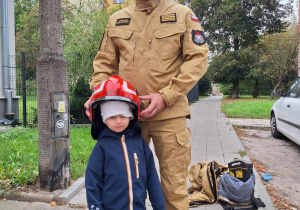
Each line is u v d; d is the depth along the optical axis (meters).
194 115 12.70
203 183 3.71
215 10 27.88
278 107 7.67
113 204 1.88
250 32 27.73
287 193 4.21
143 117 2.00
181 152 2.17
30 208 3.36
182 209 2.17
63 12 13.70
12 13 9.09
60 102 3.61
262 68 26.20
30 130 7.43
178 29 2.06
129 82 2.14
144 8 2.13
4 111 8.70
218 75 29.47
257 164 5.56
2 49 8.70
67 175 3.75
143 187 1.95
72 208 3.39
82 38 9.16
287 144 7.39
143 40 2.11
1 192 3.60
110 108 1.90
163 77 2.08
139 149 1.99
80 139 6.31
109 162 1.91
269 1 26.94
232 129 8.82
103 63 2.30
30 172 4.07
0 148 5.53
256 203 3.54
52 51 3.58
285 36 25.73
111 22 2.27
